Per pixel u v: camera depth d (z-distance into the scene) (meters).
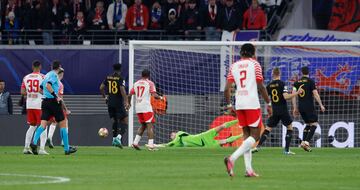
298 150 60.16
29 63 76.38
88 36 79.94
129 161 44.91
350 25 77.94
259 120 34.28
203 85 69.88
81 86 76.44
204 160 46.06
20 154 52.12
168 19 78.56
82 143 68.25
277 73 54.97
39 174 35.34
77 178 33.28
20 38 79.88
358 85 68.94
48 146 65.62
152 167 40.22
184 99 69.75
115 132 61.84
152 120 58.84
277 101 54.38
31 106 53.75
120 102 61.56
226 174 35.72
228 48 69.31
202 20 78.00
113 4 79.50
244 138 34.59
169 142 68.06
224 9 77.56
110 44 80.38
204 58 69.75
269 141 66.94
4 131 68.50
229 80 34.72
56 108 51.19
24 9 80.44
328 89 69.00
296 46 69.38
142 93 58.53
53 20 79.94
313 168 40.06
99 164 42.25
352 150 60.44
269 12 80.50
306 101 57.56
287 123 54.62
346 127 68.12
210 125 69.06
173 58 69.75
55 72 51.03
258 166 41.59
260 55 69.75
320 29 78.75
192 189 28.72
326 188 29.34
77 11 80.19
